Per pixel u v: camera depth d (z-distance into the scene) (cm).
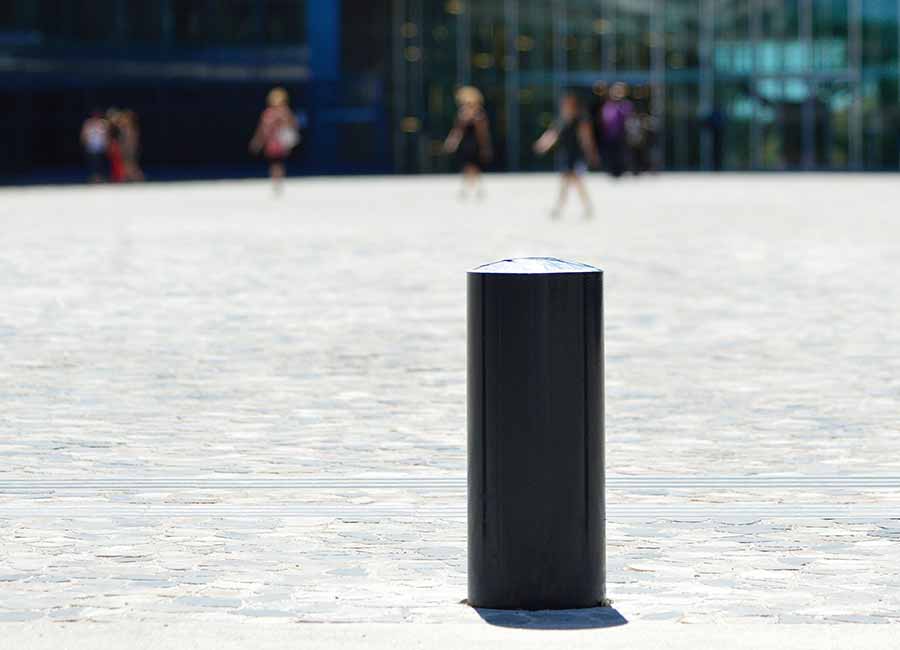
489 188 5628
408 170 7606
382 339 1553
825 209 3959
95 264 2397
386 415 1148
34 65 6353
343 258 2489
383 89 7562
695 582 707
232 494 895
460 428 1095
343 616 651
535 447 647
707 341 1532
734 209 3984
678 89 7675
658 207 4116
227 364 1396
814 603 671
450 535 798
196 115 7106
